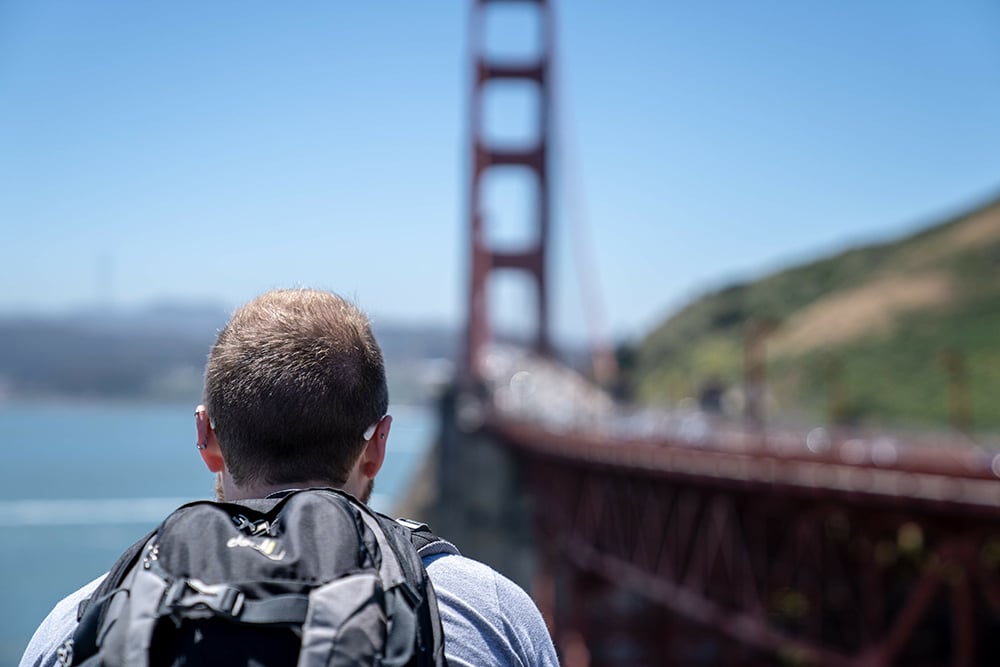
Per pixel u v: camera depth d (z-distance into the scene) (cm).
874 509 1798
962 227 13388
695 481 2459
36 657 183
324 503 183
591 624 3522
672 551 2697
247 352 202
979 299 10912
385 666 163
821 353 11081
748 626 2252
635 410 5206
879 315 11525
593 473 3488
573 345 6288
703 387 4588
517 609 199
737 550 2333
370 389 209
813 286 15275
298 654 163
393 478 14162
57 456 17488
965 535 1608
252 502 189
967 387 8788
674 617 3334
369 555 178
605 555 3322
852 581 2019
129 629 162
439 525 5453
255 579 167
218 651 161
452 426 5641
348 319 211
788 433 2916
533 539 4959
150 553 177
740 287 16388
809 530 2055
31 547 7862
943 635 2072
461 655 184
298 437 199
